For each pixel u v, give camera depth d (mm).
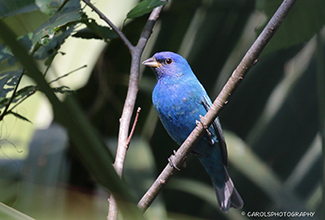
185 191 8945
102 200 6883
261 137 9398
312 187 8961
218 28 9438
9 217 2090
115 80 9125
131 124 9344
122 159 4785
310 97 9398
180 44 9594
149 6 5598
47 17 5078
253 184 9391
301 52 9656
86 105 9062
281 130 9375
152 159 7965
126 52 9055
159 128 9430
